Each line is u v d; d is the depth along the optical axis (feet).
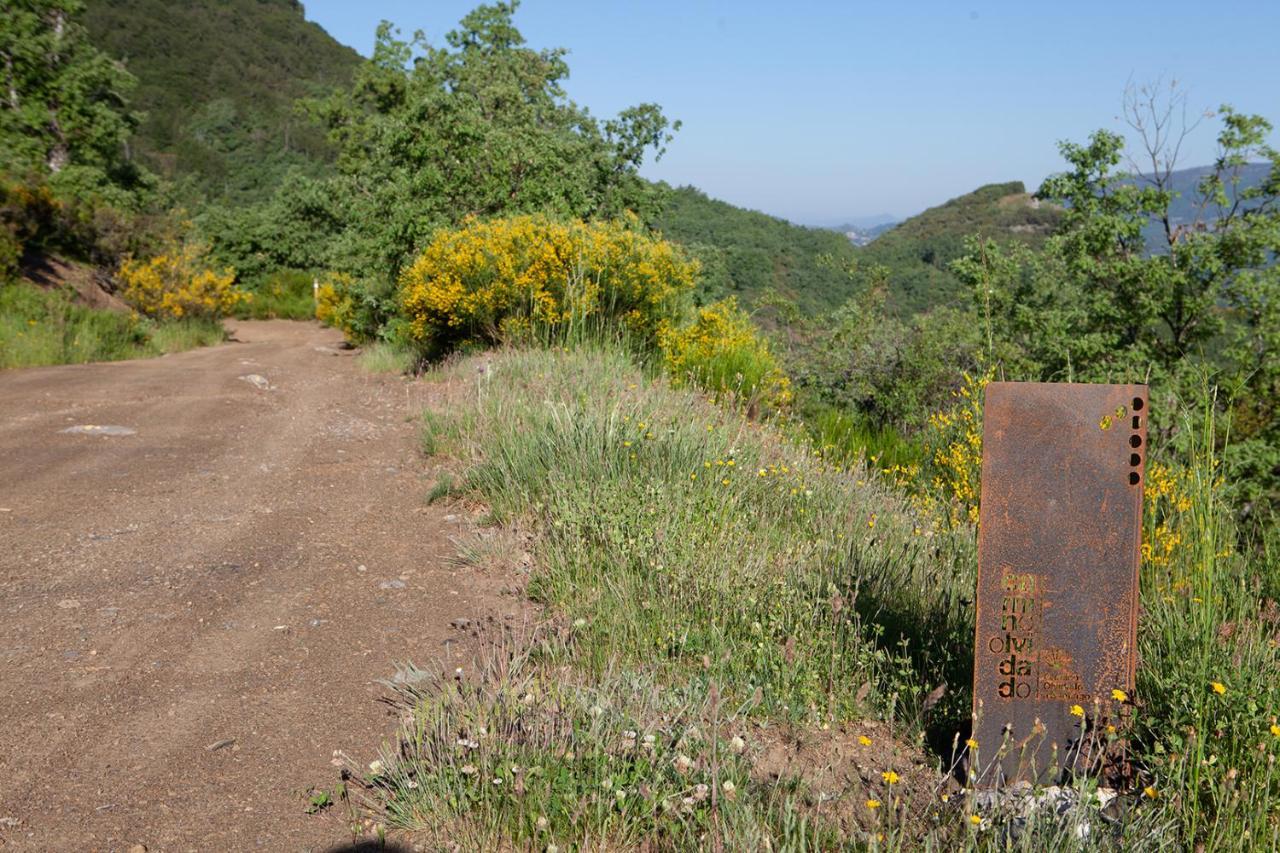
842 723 11.58
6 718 11.55
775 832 9.12
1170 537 15.79
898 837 8.94
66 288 75.05
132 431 31.09
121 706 12.06
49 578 16.69
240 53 608.19
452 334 46.29
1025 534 9.80
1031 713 9.92
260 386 44.39
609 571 15.52
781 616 13.65
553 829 9.27
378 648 14.07
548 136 62.90
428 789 9.77
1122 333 57.11
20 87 131.03
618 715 10.89
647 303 40.63
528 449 21.80
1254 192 52.95
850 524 18.89
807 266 175.73
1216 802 8.96
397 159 58.49
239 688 12.70
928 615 14.39
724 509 18.24
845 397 47.29
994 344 49.11
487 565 17.60
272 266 176.86
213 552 18.44
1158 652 12.29
